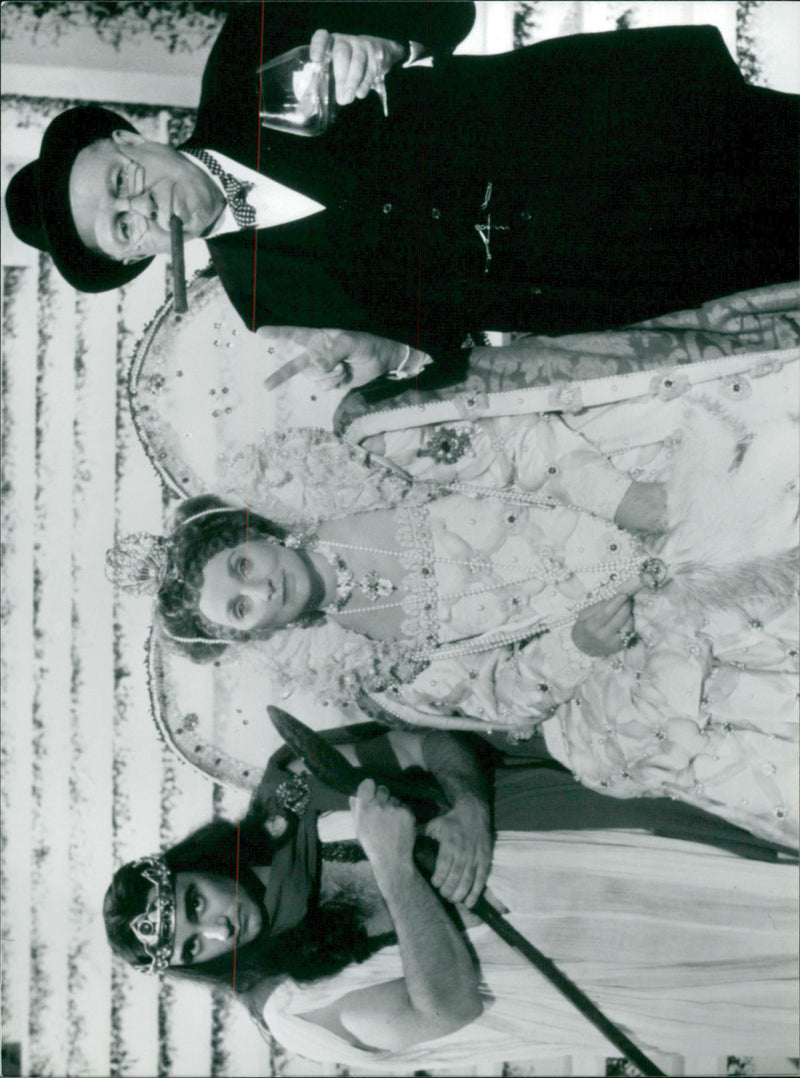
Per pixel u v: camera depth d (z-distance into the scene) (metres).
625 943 1.79
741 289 1.72
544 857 1.80
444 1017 1.79
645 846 1.79
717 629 1.65
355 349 1.65
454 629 1.65
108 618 1.93
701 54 1.70
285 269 1.63
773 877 1.76
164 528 1.90
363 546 1.65
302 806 1.82
